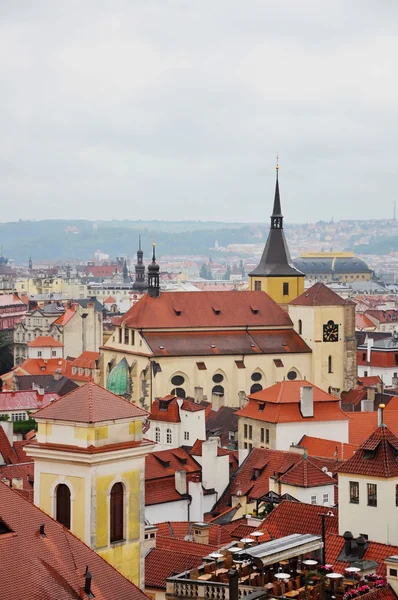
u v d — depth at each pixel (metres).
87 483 119.31
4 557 97.00
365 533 161.50
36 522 102.44
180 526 192.12
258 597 111.38
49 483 121.56
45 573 97.44
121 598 100.19
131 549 122.75
